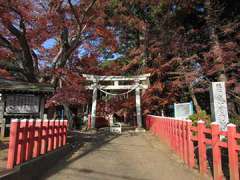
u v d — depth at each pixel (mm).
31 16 11164
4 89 9797
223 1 14391
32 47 12812
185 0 15148
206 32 15367
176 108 12273
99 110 22141
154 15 17844
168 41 16234
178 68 15789
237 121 8430
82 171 6250
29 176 5203
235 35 13914
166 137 10797
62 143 8656
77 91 17312
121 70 21344
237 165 4680
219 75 13109
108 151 9297
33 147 5957
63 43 12414
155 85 18281
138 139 13211
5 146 7781
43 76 12992
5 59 13258
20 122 5223
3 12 9992
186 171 6438
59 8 11789
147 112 19531
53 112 17422
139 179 5703
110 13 17812
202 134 6031
